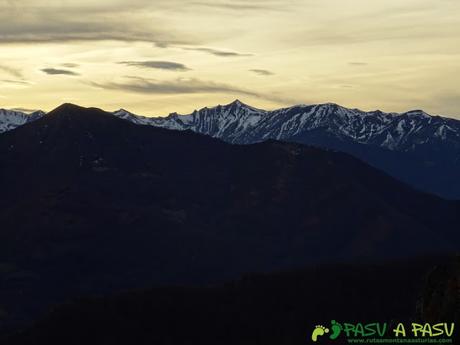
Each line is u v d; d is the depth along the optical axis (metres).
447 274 124.69
